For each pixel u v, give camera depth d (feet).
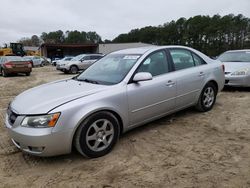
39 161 12.62
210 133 15.46
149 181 10.68
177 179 10.76
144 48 16.63
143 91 14.35
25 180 11.10
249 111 19.69
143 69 14.90
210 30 272.10
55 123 11.39
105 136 12.94
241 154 12.70
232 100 23.38
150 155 12.86
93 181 10.85
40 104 12.04
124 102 13.55
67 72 69.05
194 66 18.10
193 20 287.07
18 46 130.11
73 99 12.18
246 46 263.70
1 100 27.99
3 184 10.84
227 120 17.63
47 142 11.34
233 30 267.18
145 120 14.92
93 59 71.51
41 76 59.82
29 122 11.54
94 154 12.58
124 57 15.96
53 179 11.10
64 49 197.36
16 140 12.02
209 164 11.85
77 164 12.24
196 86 17.75
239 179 10.62
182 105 17.04
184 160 12.28
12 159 12.91
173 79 16.01
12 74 59.62
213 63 19.69
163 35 310.04
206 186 10.23
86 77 15.67
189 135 15.21
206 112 19.39
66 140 11.69
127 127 14.07
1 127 17.58
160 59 16.03
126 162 12.24
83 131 12.10
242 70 26.96
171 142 14.29
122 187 10.36
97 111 12.48
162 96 15.38
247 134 15.19
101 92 12.94
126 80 13.99
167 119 17.94
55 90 13.67
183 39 292.20
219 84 19.93
